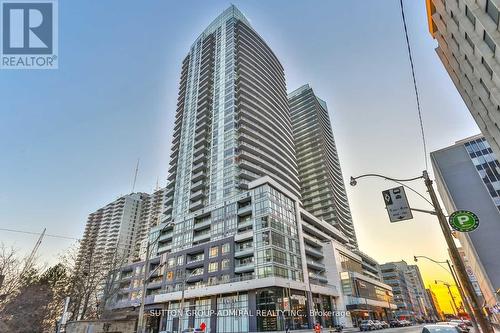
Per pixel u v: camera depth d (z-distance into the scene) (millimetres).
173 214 81562
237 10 119875
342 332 48281
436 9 26453
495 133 25547
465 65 24781
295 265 58156
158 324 62281
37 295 29406
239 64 97375
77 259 36594
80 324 19672
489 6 16188
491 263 50500
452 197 59281
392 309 100688
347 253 81625
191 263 63125
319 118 135000
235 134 80500
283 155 92500
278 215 61312
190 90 107188
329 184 111188
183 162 89875
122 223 147875
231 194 69500
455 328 14078
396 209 12008
